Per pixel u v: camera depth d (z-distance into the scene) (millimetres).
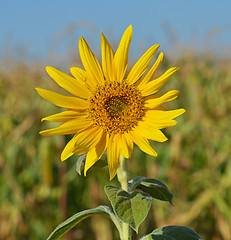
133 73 803
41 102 1521
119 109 798
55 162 1576
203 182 1646
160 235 778
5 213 1535
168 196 813
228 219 1536
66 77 788
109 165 765
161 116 781
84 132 783
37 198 1546
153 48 804
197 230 1603
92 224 1579
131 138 784
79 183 1547
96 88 796
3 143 1621
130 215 721
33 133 1587
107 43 798
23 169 1601
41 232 1530
